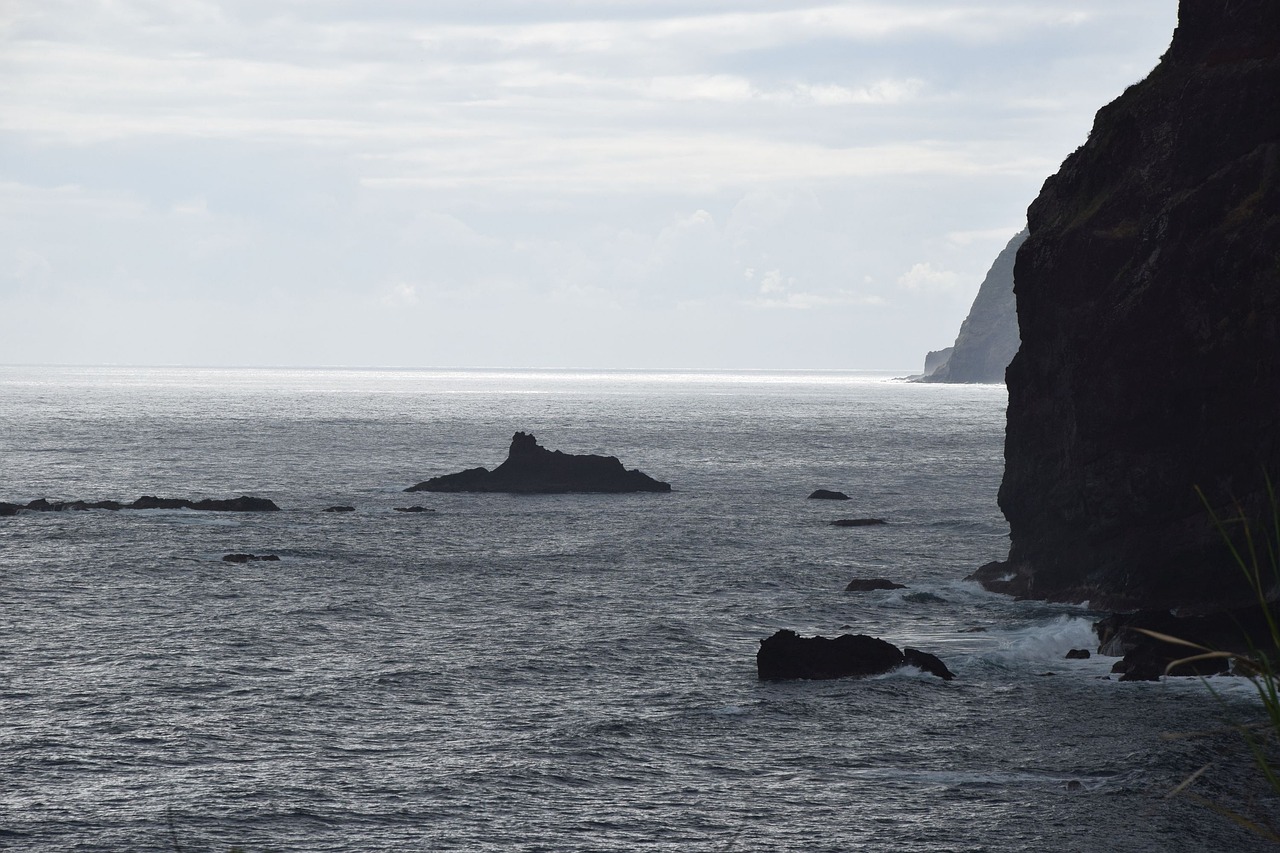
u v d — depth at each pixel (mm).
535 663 51094
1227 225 58344
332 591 69188
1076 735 39469
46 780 35406
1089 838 30656
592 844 30984
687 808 33531
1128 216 64750
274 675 48594
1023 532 69188
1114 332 60906
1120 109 68875
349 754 38281
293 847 30719
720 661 51938
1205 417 57469
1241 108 61438
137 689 45906
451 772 36500
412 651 53312
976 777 35719
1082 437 62875
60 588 68438
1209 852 29578
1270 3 63688
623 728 41125
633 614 62719
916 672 48281
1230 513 56250
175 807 33406
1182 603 57438
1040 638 53188
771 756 38062
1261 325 55344
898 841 30875
